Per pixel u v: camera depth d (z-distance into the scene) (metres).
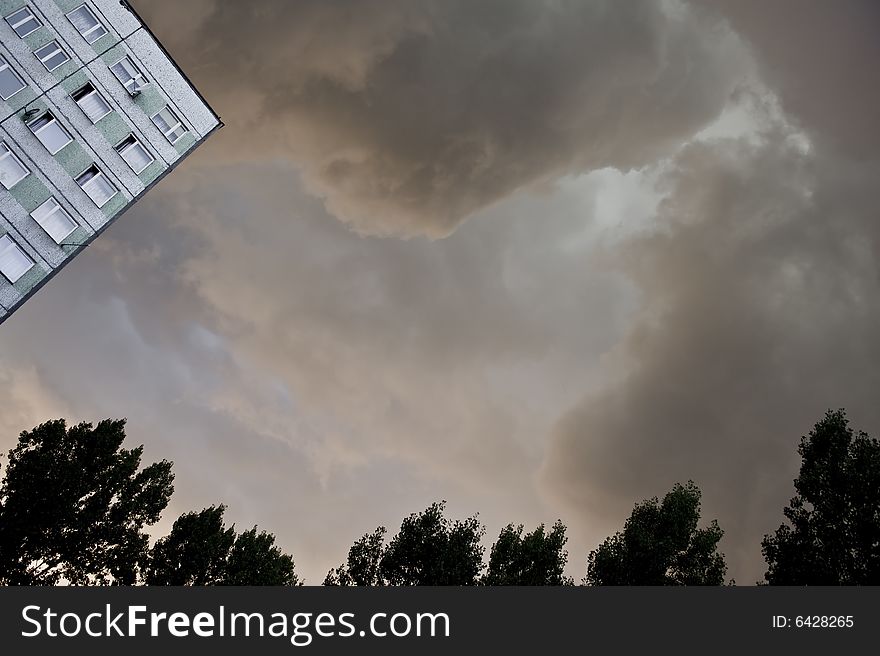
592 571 19.14
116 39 24.52
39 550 21.48
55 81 22.44
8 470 22.02
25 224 21.05
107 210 23.33
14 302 20.47
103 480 23.17
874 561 15.38
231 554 25.56
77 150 22.72
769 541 17.42
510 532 21.28
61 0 23.08
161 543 24.52
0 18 21.47
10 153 21.12
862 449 17.02
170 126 26.06
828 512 16.69
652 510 20.12
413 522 21.34
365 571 20.75
